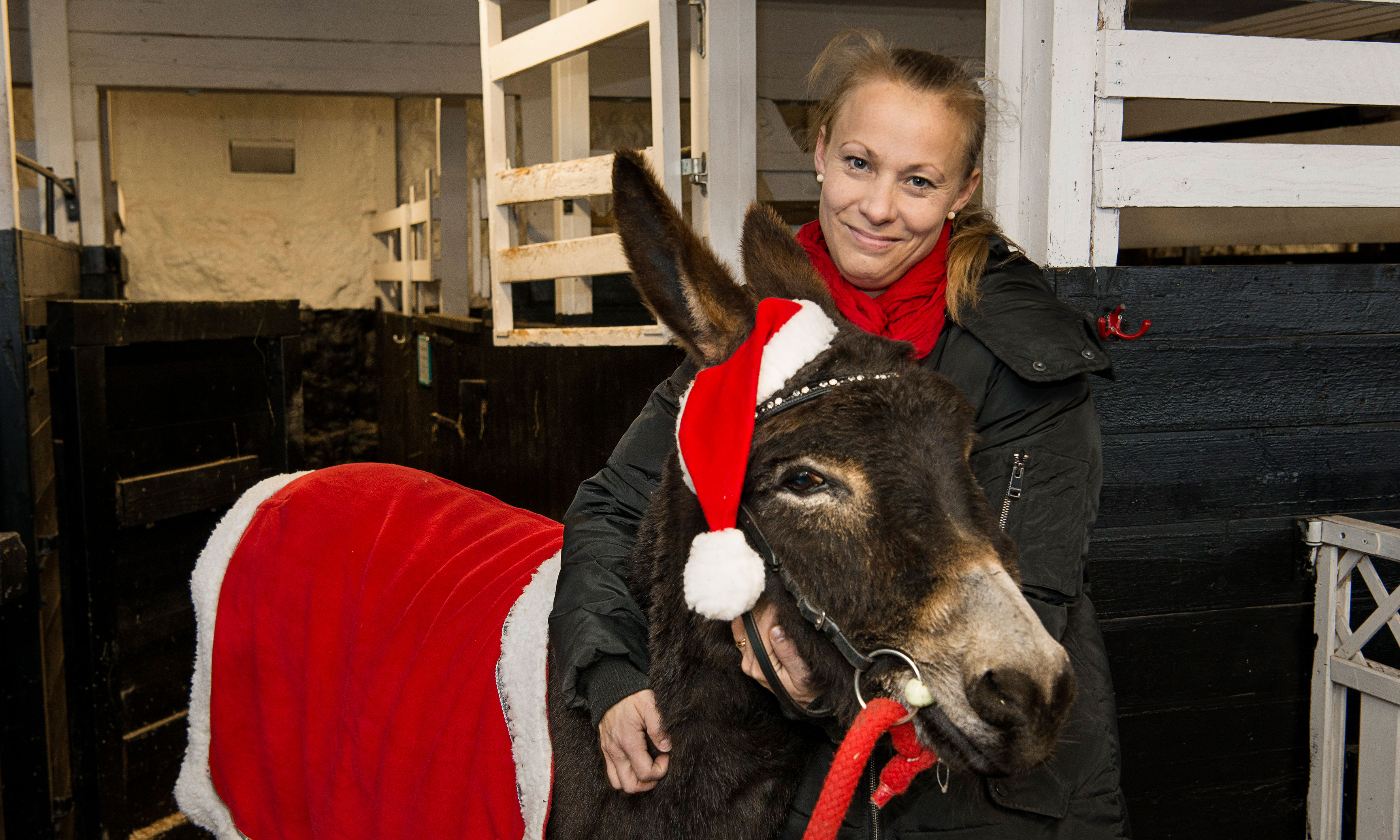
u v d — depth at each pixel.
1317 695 2.20
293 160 7.74
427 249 5.91
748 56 2.65
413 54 4.68
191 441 3.12
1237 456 2.14
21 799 2.64
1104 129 1.98
